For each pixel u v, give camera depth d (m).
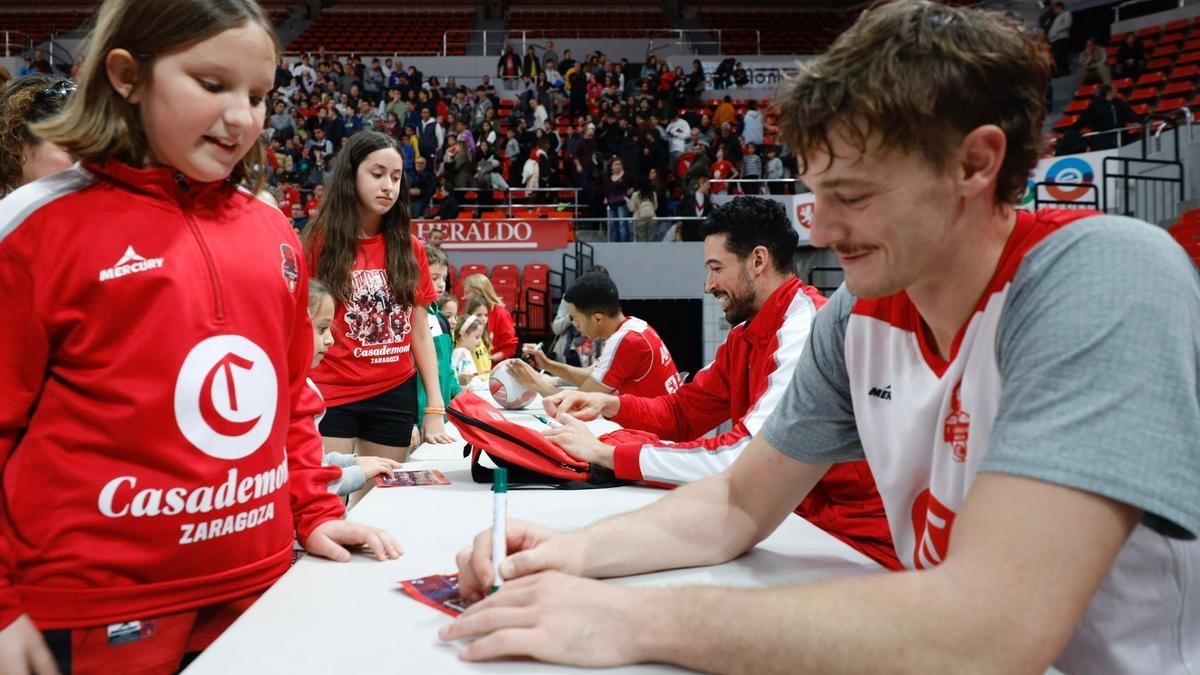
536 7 16.98
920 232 0.70
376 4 17.06
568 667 0.69
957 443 0.79
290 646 0.74
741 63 14.01
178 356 0.94
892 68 0.66
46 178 0.94
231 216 1.05
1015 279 0.73
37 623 0.89
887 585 0.64
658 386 2.89
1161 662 0.76
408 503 1.34
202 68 0.91
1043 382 0.65
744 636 0.66
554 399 1.90
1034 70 0.69
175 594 0.95
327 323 2.04
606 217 9.94
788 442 1.00
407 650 0.73
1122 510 0.61
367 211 2.29
